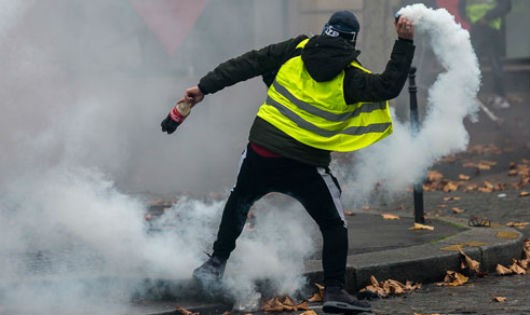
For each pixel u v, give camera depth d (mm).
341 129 11070
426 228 16234
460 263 13758
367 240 15188
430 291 12977
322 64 10891
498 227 16109
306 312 11523
